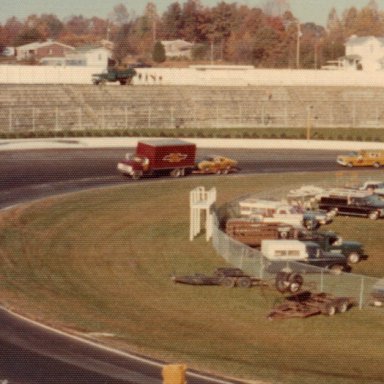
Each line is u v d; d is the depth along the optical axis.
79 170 84.56
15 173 81.62
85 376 31.53
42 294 44.81
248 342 38.16
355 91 127.25
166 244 57.41
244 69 136.75
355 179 80.81
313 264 51.62
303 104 124.00
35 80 125.00
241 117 120.56
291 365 34.94
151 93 120.44
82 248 55.88
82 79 127.06
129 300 44.69
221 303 44.66
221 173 86.38
